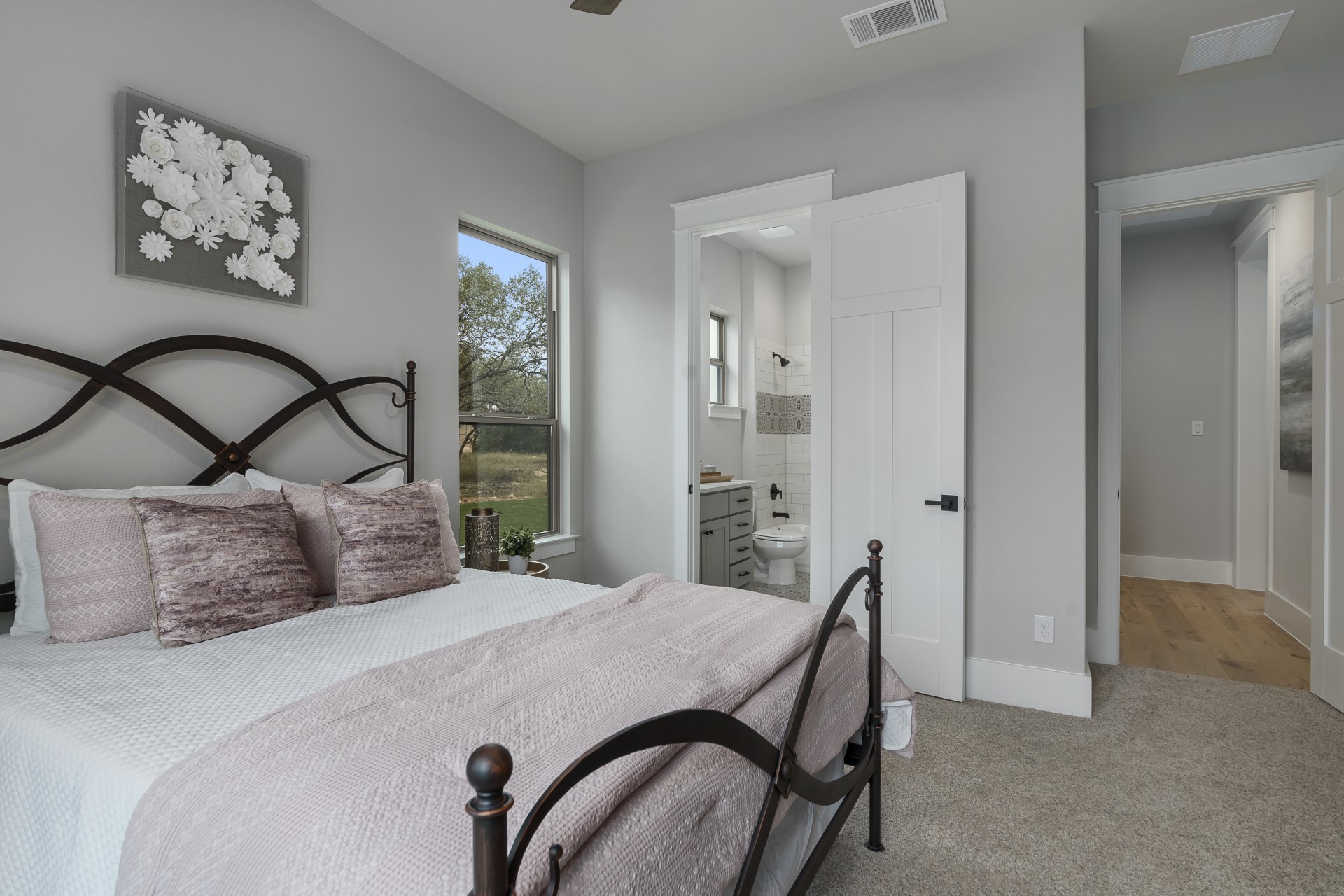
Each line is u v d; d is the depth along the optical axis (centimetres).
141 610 165
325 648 155
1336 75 278
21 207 181
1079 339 266
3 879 111
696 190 358
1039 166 272
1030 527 276
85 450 193
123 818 97
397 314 284
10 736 117
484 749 62
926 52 283
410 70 290
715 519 421
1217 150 298
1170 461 517
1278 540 402
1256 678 310
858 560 303
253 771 94
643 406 374
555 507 385
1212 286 502
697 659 139
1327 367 279
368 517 207
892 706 186
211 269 220
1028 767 225
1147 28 261
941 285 282
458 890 70
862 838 186
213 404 222
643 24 265
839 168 316
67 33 188
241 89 229
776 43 276
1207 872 170
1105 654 329
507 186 341
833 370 310
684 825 97
